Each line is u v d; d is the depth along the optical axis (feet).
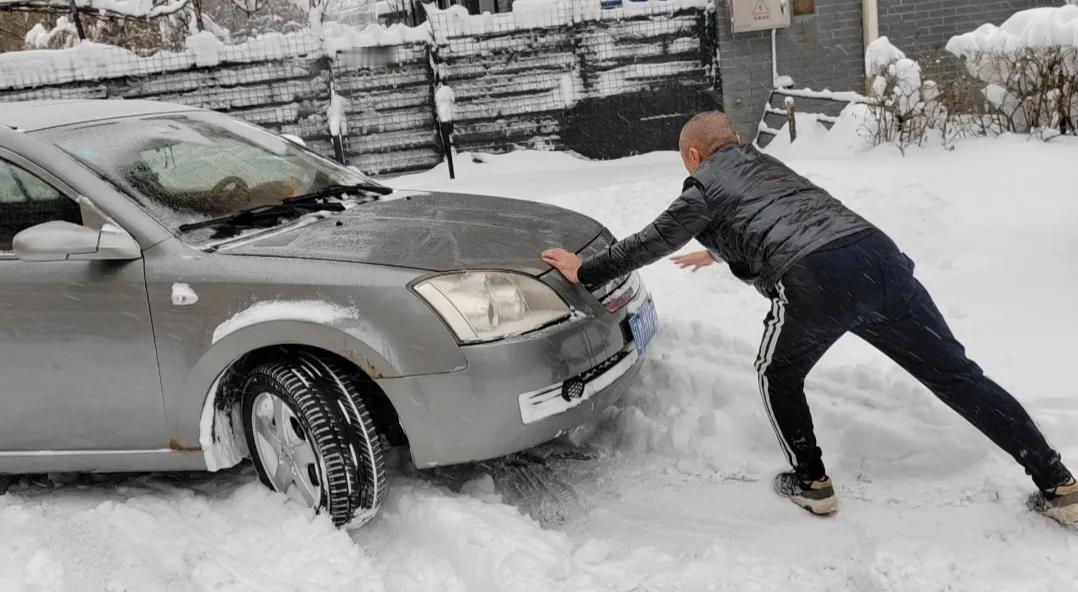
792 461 10.91
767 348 10.53
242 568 10.07
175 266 10.83
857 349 14.24
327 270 10.51
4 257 11.29
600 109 37.35
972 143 26.37
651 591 9.50
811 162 26.45
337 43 36.32
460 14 36.45
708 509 11.44
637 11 36.37
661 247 10.41
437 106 34.68
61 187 11.28
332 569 10.12
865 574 9.25
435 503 11.07
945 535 10.03
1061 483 9.79
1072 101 26.18
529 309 10.68
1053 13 26.04
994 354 13.53
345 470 10.53
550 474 12.78
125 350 10.94
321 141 37.37
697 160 10.77
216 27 51.29
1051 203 20.04
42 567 10.07
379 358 10.20
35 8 46.60
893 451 11.78
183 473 13.10
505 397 10.27
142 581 9.87
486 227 12.04
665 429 13.17
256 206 12.45
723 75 36.73
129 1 46.16
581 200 24.66
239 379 11.29
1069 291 15.47
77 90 35.88
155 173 12.12
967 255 17.88
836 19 36.22
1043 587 8.88
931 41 36.50
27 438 11.64
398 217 12.41
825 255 9.87
